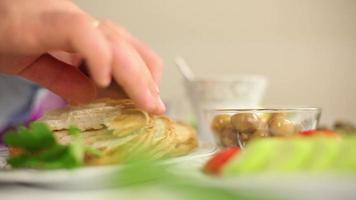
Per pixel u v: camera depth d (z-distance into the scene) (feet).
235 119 2.02
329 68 4.66
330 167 1.51
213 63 4.82
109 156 1.76
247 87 2.96
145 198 1.48
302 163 1.52
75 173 1.59
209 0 4.79
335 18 4.62
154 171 1.58
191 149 2.01
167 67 4.84
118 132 1.86
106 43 1.82
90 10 4.84
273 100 4.74
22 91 3.71
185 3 4.82
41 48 1.92
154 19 4.85
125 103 1.97
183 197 1.46
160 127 1.90
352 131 2.60
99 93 2.06
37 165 1.71
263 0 4.71
